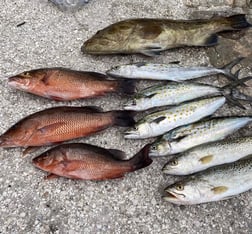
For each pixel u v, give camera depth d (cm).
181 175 105
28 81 115
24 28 138
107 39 127
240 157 105
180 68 124
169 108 113
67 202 101
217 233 99
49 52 132
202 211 101
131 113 111
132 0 150
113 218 99
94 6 146
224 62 134
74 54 132
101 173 102
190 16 148
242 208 103
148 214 100
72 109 110
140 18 135
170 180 106
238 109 121
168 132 108
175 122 112
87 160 101
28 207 100
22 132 105
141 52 130
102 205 101
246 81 127
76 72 117
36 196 101
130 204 101
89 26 141
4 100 119
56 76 116
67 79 116
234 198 104
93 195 102
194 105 114
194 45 133
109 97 121
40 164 101
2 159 107
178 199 97
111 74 122
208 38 133
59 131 107
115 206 101
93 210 100
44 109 113
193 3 152
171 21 131
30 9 143
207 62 133
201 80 127
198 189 97
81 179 103
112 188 104
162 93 117
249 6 153
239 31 140
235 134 115
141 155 102
